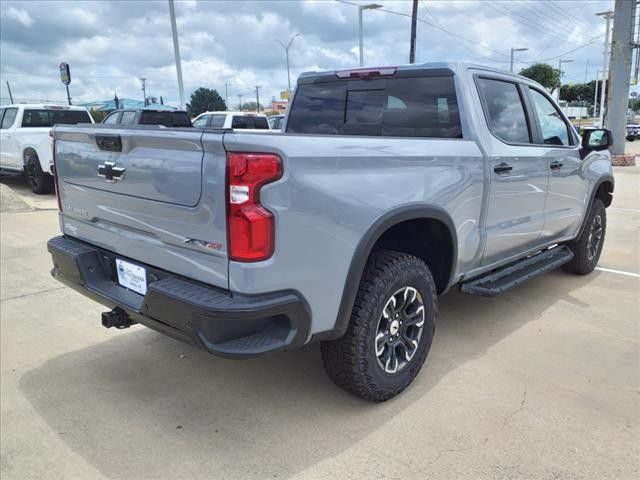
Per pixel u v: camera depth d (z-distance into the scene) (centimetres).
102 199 291
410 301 300
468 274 362
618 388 316
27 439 269
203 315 220
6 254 620
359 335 271
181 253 246
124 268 287
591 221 522
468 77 355
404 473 242
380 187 267
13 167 1166
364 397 290
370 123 395
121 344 379
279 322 240
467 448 259
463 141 334
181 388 318
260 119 1529
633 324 416
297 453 256
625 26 1786
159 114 1218
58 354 363
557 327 409
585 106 7550
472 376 330
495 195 359
